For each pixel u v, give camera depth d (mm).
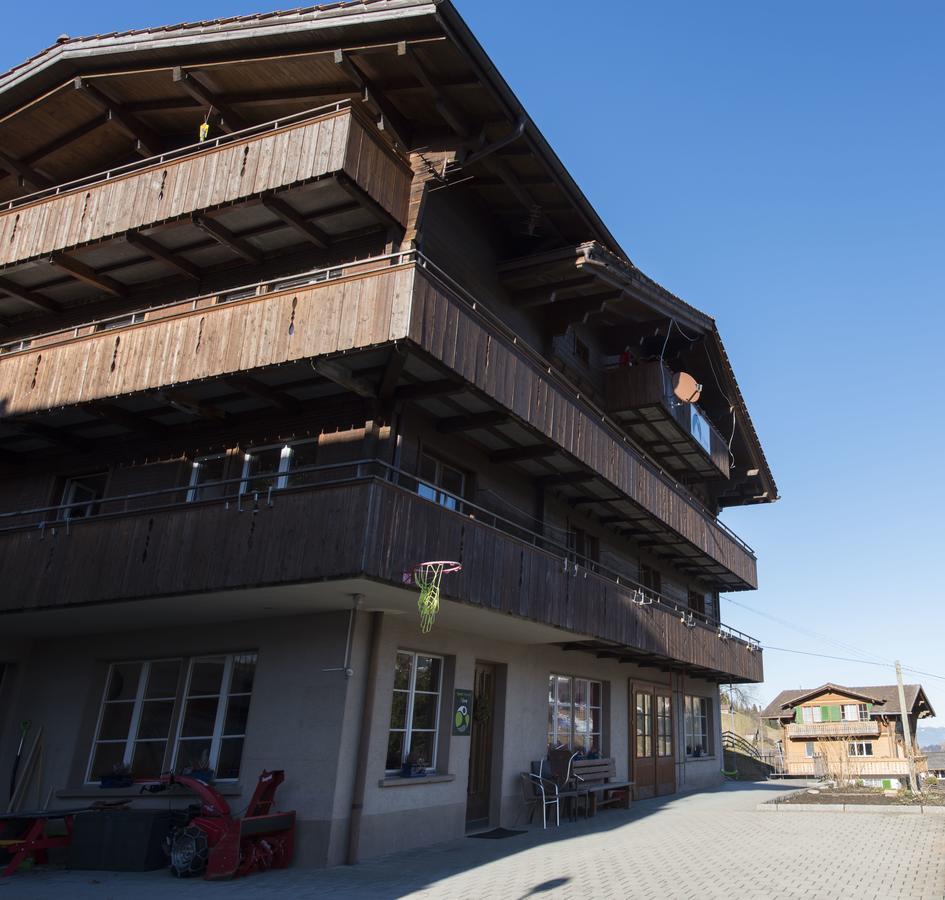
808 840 11430
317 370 10078
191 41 11859
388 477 10758
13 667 14102
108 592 10773
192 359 10984
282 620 11469
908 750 31031
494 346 11203
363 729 10586
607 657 17469
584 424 13797
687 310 17734
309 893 8055
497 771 13461
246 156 11453
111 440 13750
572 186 13344
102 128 14117
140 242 12453
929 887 8016
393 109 12242
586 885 8258
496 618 11617
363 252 11898
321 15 11008
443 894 7895
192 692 12234
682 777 20781
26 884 8742
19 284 14297
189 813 10211
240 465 12266
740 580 23516
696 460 20406
